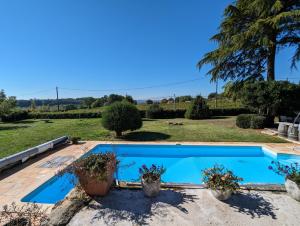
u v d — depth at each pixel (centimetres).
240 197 360
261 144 873
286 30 1282
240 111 2230
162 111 2109
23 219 288
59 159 701
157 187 359
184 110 2130
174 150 886
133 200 351
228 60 1443
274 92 1107
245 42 1300
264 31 1204
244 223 290
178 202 345
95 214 312
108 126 1043
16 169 600
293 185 348
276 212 315
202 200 351
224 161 805
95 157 365
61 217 301
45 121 2077
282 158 752
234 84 1468
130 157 882
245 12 1329
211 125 1438
